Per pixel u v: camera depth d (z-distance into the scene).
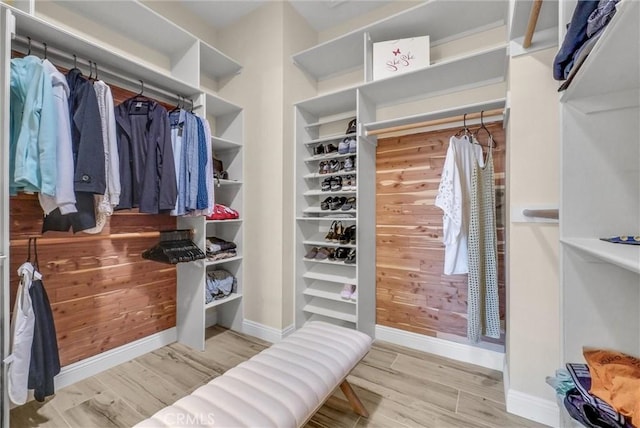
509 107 1.51
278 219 2.30
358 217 2.12
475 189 1.74
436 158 2.15
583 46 0.83
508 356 1.59
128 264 2.01
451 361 2.00
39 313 1.41
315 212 2.54
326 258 2.41
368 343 1.48
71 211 1.34
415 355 2.09
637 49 0.65
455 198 1.76
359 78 2.48
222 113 2.57
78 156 1.39
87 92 1.46
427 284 2.18
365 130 2.17
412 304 2.23
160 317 2.20
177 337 2.29
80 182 1.38
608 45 0.64
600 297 0.90
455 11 1.85
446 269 1.80
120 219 1.97
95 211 1.57
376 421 1.42
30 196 1.56
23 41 1.41
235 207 2.54
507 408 1.48
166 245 1.98
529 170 1.45
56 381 1.64
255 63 2.42
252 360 1.25
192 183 1.91
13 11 1.25
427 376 1.81
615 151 0.89
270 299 2.33
